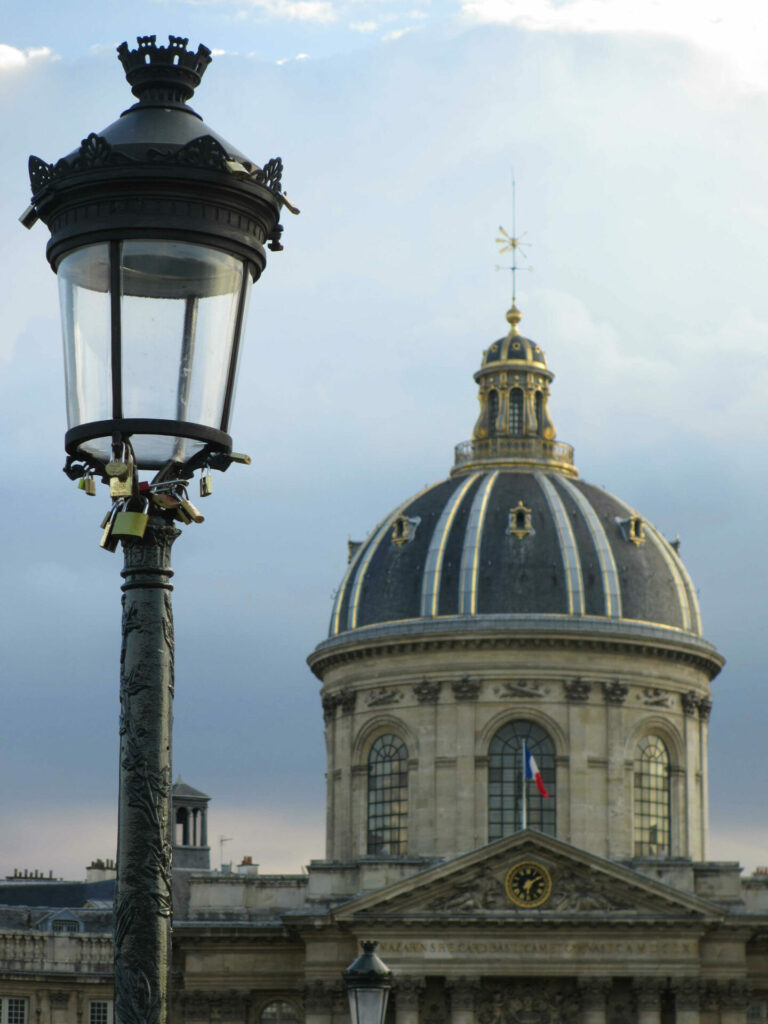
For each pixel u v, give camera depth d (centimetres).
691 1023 5122
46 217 783
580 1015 5134
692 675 5847
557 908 5144
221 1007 5406
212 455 785
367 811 5750
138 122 797
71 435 770
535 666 5653
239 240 780
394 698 5738
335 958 5250
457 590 5728
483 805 5584
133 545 817
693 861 5403
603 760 5628
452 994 5103
